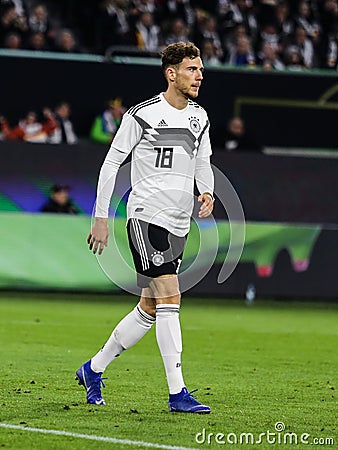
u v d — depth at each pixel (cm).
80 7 8344
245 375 3441
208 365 3691
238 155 6956
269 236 6812
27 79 6975
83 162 6794
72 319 5262
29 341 4266
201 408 2550
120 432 2266
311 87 7231
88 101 7038
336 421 2536
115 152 2556
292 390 3097
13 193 6744
